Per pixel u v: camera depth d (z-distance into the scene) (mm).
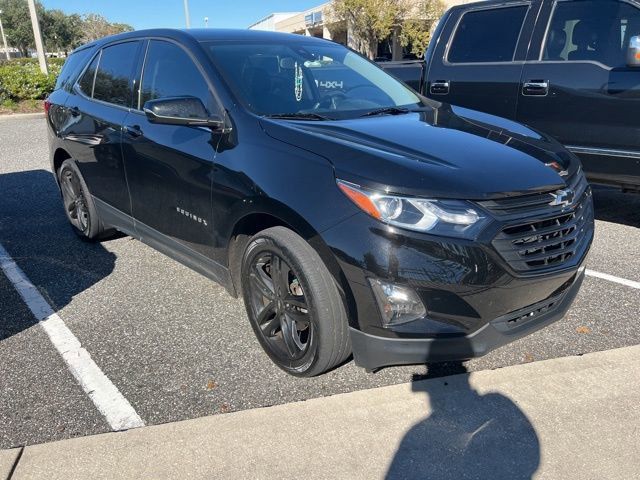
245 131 2975
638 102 4461
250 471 2262
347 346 2654
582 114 4848
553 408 2621
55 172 5211
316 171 2576
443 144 2783
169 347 3201
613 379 2828
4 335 3359
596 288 3918
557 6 5102
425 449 2377
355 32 30000
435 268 2299
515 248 2406
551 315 2721
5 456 2340
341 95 3619
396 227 2318
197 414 2611
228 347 3195
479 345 2426
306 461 2312
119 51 4297
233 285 3217
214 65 3350
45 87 17094
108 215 4367
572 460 2307
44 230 5379
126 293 3924
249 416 2582
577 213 2771
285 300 2793
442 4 28484
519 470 2262
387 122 3131
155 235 3779
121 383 2861
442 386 2801
